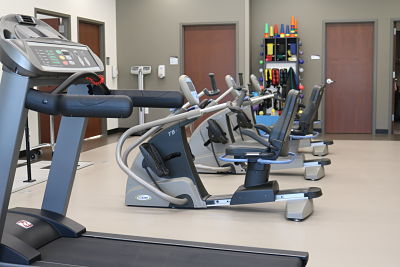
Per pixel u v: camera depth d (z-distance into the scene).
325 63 10.38
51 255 2.37
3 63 2.12
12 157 2.18
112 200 4.72
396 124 12.24
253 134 4.18
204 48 10.52
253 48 10.63
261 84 10.29
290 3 10.36
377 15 10.07
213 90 4.69
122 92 2.74
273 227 3.79
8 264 2.22
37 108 2.09
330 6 10.20
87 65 2.39
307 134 6.22
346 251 3.22
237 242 3.45
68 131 2.69
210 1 10.26
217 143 5.98
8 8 7.18
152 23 10.55
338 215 4.09
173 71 10.55
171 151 4.38
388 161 6.73
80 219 4.08
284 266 2.24
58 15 8.48
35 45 2.16
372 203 4.47
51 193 2.72
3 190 2.21
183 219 4.04
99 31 10.14
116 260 2.33
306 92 10.47
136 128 4.13
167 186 4.38
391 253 3.17
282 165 5.89
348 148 8.07
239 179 5.70
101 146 8.48
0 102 2.16
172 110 4.36
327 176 5.79
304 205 3.99
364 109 10.38
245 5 10.12
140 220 4.04
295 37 9.94
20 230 2.46
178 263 2.29
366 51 10.24
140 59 10.67
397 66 13.29
